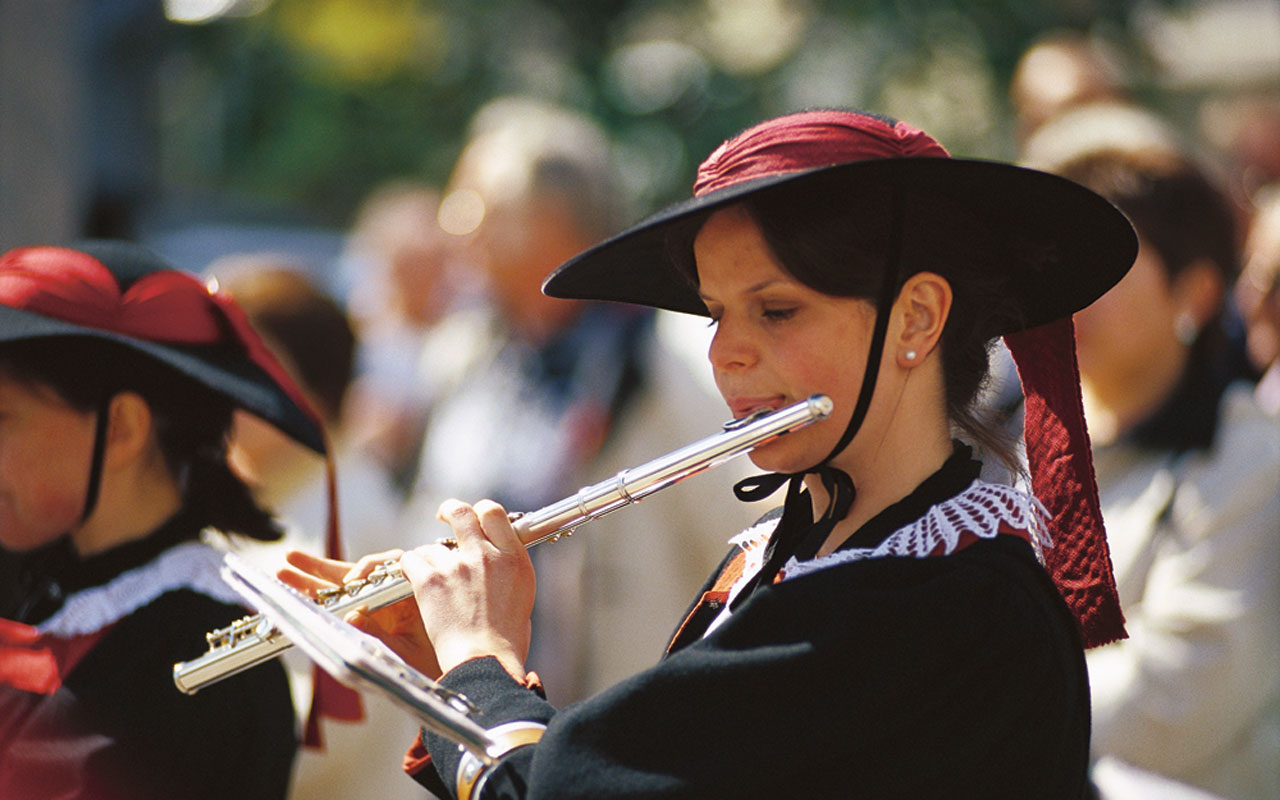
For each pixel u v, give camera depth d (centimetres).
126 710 775
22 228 1548
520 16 3359
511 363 1422
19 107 1539
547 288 736
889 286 618
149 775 770
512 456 1377
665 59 3294
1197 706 1060
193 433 863
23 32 1538
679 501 1280
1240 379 1370
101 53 2491
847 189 614
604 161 1511
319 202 3844
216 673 729
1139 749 1070
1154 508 1100
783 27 3372
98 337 817
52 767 767
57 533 833
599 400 1339
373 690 570
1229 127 2536
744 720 578
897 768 578
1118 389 1134
